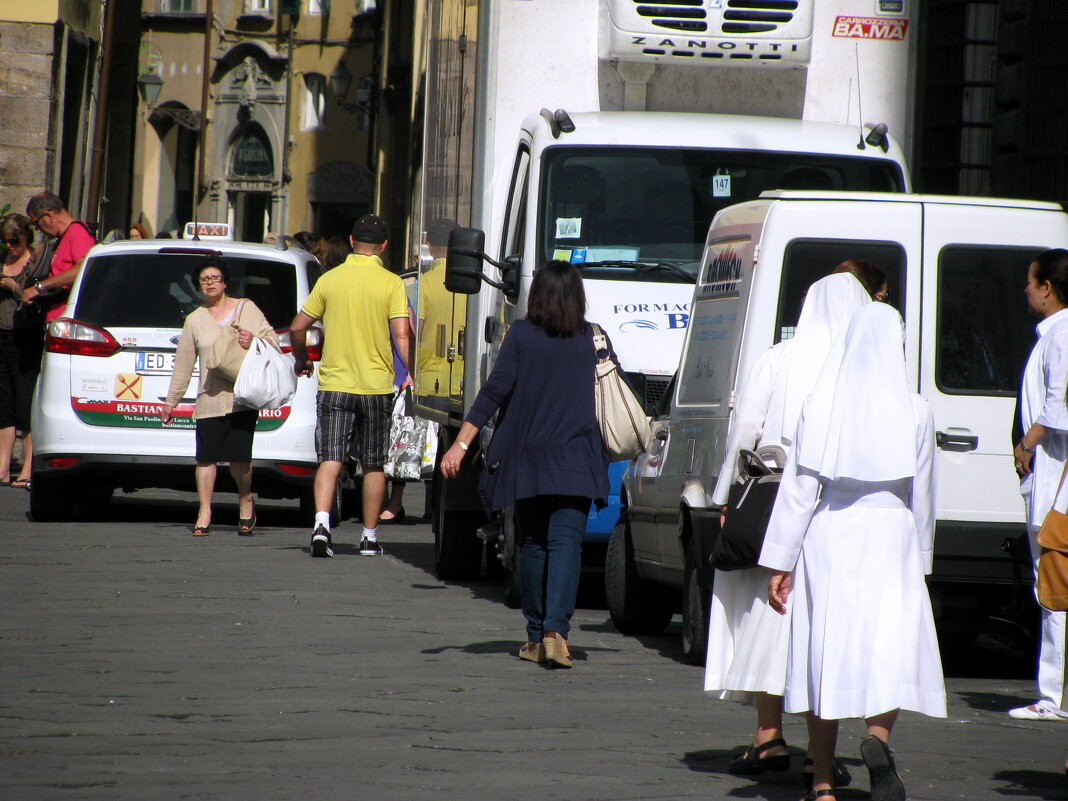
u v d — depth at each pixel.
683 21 44.44
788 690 22.77
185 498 75.38
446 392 50.22
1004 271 34.41
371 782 23.45
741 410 25.56
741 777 24.80
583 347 34.66
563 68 45.38
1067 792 24.58
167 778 23.36
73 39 103.62
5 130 100.38
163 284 59.16
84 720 27.02
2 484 71.81
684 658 35.97
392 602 42.66
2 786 22.67
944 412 34.12
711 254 36.38
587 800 22.86
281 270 60.62
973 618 35.94
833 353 22.88
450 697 30.03
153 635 35.62
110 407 58.06
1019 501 34.09
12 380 71.44
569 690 31.36
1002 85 73.81
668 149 43.62
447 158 52.41
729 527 24.25
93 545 51.78
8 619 37.22
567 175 43.09
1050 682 30.66
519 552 35.00
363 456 53.03
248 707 28.47
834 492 22.70
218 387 55.72
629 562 40.06
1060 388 29.92
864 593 22.31
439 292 52.62
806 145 44.09
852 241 33.81
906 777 25.36
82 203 109.62
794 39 44.78
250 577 45.84
